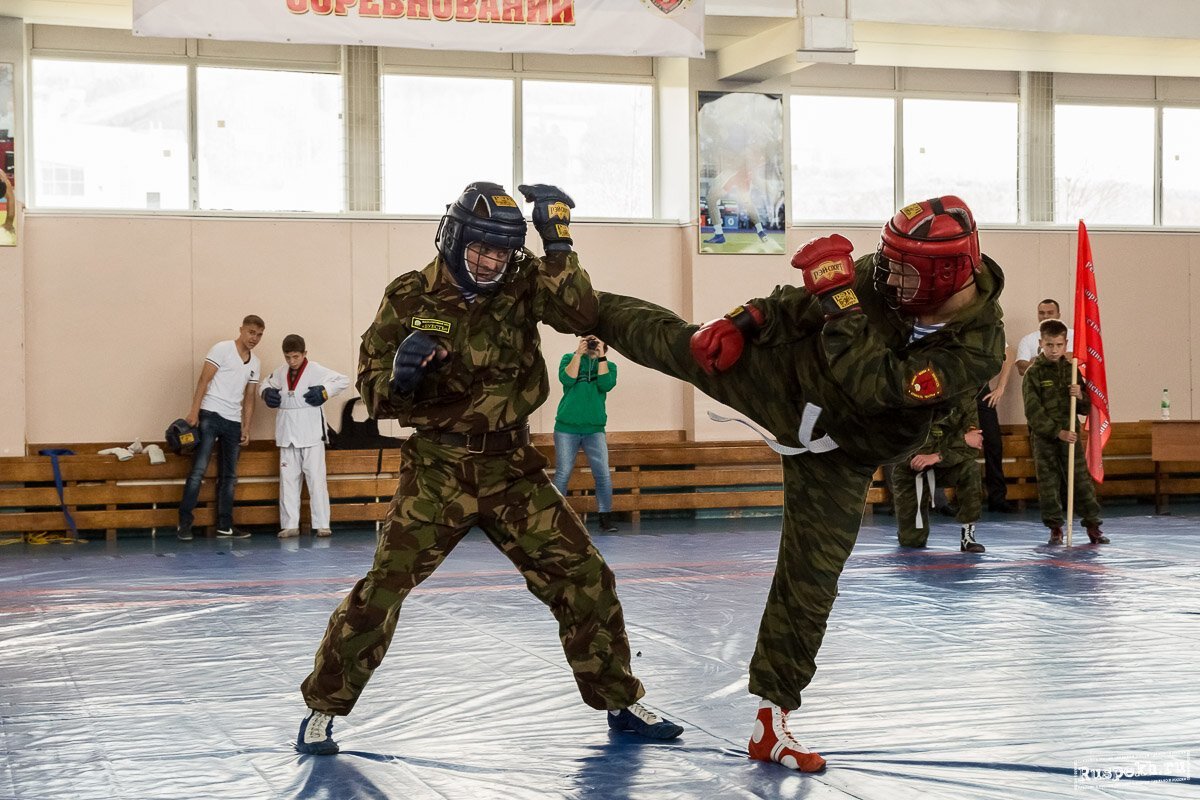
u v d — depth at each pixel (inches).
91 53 490.3
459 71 526.9
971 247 136.0
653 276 540.1
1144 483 560.7
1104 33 482.3
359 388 164.6
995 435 532.4
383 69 518.9
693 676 214.7
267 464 479.8
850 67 565.6
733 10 449.4
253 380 470.0
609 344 165.3
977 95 580.4
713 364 147.2
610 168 547.5
